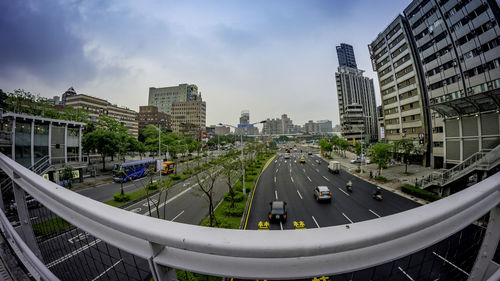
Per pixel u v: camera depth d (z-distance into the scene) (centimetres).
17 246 176
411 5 2877
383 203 1441
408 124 3222
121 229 97
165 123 9569
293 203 1454
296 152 6041
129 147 3712
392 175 2373
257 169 2836
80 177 2256
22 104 2397
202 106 10294
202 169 2745
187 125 8612
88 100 6253
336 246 75
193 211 1319
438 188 1580
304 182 2128
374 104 11206
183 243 79
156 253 95
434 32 2580
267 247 73
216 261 87
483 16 2108
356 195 1645
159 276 95
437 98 2598
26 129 1880
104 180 2356
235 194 1530
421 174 2347
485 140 1758
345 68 10444
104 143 2823
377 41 3888
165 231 86
